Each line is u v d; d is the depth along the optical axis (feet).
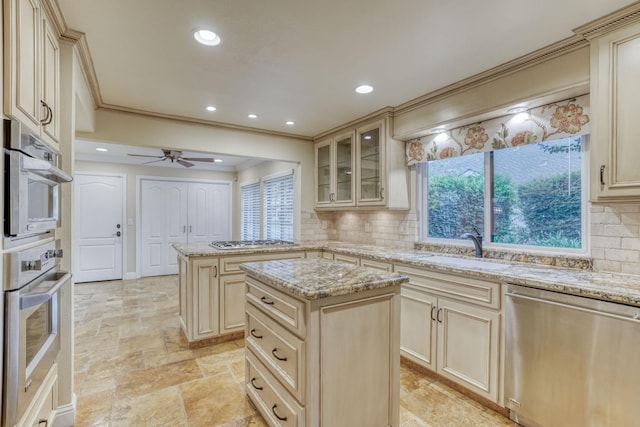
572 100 6.82
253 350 6.33
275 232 17.79
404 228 11.21
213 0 5.19
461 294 7.02
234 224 23.62
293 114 10.94
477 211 9.37
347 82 8.36
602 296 4.96
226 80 8.24
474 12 5.46
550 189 7.75
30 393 4.13
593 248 6.72
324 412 4.63
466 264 7.72
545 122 7.29
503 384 6.26
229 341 10.13
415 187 10.93
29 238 4.43
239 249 10.39
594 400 5.04
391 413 5.32
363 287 4.87
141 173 20.15
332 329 4.70
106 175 19.10
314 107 10.27
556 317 5.48
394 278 5.31
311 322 4.51
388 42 6.45
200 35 6.22
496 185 8.89
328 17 5.65
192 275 9.53
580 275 6.16
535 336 5.75
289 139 13.67
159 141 10.92
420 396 7.03
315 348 4.55
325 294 4.51
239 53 6.90
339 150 12.80
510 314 6.10
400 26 5.90
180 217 21.50
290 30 6.05
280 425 5.27
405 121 10.09
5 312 3.63
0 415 3.61
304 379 4.61
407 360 8.45
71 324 6.05
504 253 8.30
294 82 8.37
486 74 7.69
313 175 14.29
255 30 6.05
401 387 7.38
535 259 7.67
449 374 7.25
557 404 5.46
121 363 8.61
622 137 5.44
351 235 13.69
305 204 14.15
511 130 7.96
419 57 7.04
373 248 11.32
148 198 20.43
